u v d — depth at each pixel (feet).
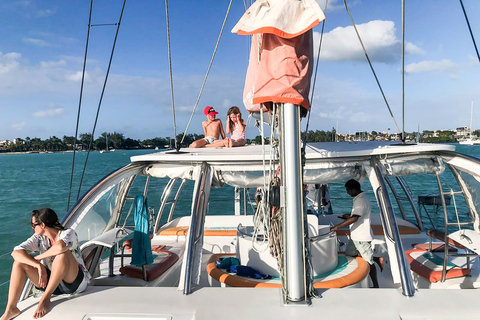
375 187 10.77
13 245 36.63
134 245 11.96
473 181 11.13
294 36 7.57
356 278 11.27
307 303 8.19
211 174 11.40
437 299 8.36
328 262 11.99
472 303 8.17
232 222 19.42
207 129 19.56
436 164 11.23
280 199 8.24
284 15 7.59
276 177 9.06
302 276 8.22
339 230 17.15
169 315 7.91
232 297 8.61
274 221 8.79
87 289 9.39
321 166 11.12
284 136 8.13
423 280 12.55
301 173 8.25
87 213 11.35
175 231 18.62
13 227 44.60
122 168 11.93
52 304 8.64
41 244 9.77
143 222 12.00
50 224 9.64
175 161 11.74
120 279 12.09
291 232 8.15
